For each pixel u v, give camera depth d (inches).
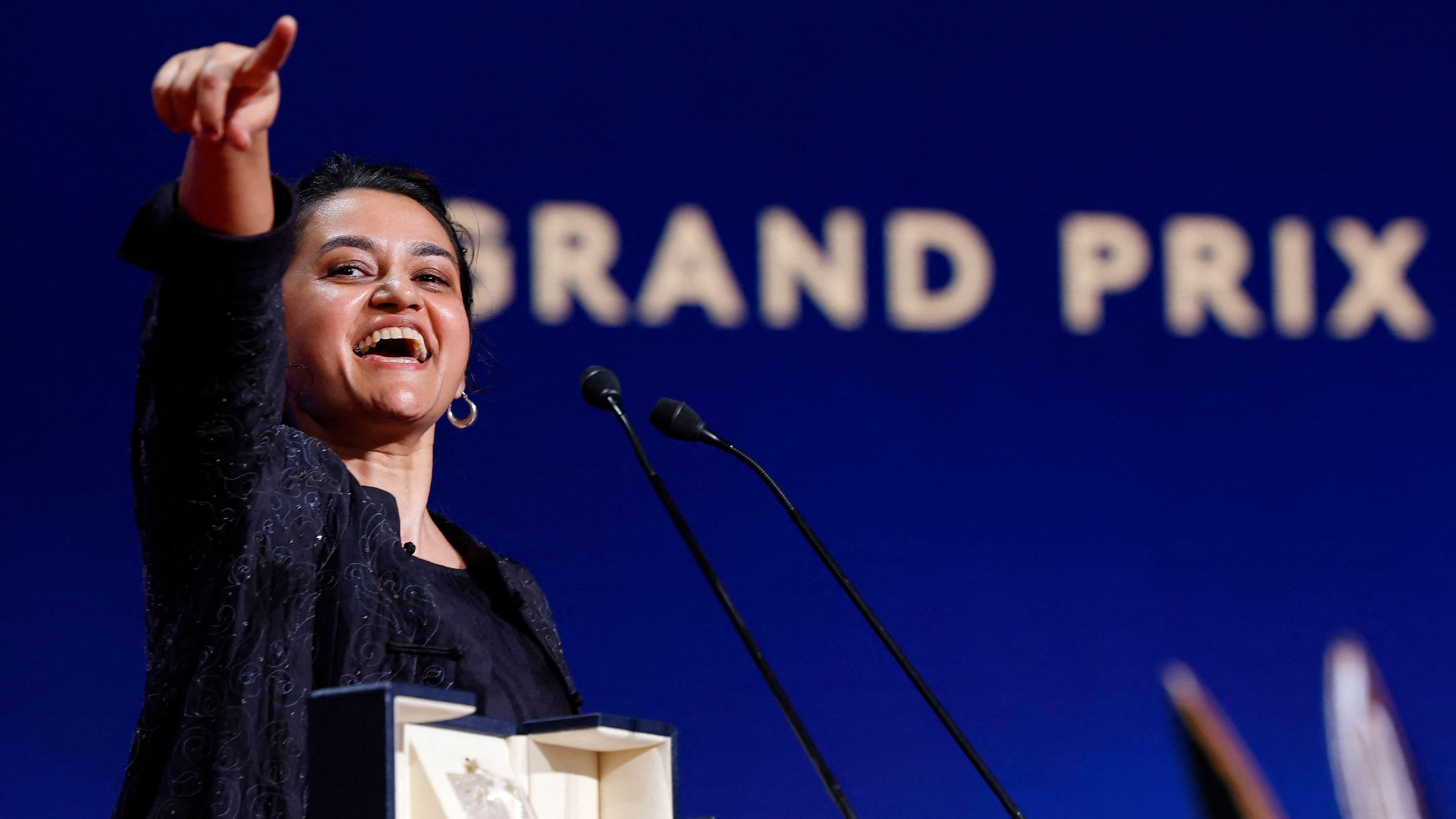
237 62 180.2
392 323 268.7
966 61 574.2
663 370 539.2
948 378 558.6
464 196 531.5
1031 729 541.3
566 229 538.0
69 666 486.3
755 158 556.4
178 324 203.0
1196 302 576.4
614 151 545.3
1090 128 578.2
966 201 568.4
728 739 521.3
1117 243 574.9
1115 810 541.3
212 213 197.5
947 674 539.2
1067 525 557.0
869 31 569.0
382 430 270.4
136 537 496.1
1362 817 550.0
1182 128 582.9
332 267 271.9
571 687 268.8
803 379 549.3
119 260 504.1
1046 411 562.3
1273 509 568.1
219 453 211.3
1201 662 555.2
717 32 559.2
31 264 499.2
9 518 489.4
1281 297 581.0
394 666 232.2
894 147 566.3
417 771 177.0
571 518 524.4
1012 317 565.9
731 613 222.4
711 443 255.1
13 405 494.3
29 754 480.1
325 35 527.2
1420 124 594.6
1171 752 546.3
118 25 510.6
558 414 528.4
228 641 216.4
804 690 529.0
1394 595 567.2
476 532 516.4
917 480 550.6
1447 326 586.2
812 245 556.4
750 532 536.1
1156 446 566.3
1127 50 582.9
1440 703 561.6
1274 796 547.8
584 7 549.3
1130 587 556.1
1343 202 587.8
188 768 209.5
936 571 546.0
